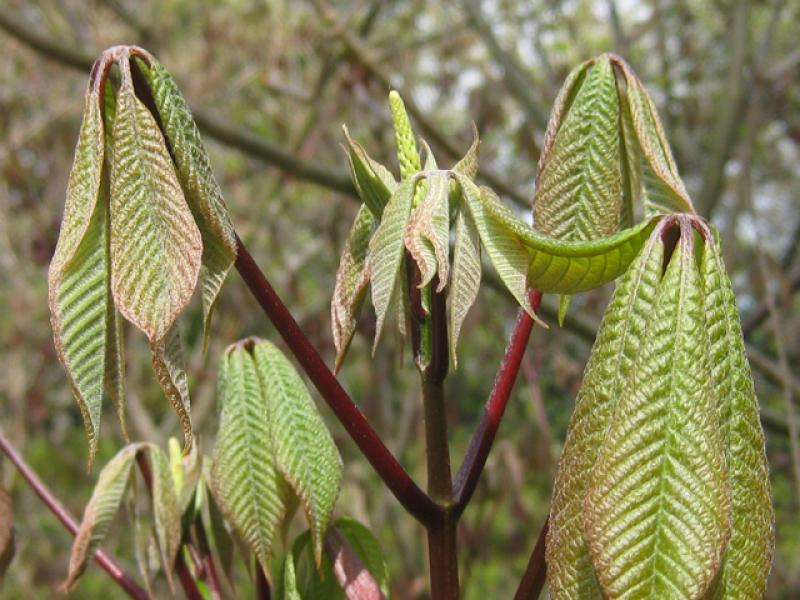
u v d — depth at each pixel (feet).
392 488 0.86
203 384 3.62
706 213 2.78
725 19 3.26
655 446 0.63
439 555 0.88
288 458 0.92
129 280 0.72
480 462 0.90
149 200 0.72
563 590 0.67
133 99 0.72
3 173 3.65
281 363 0.96
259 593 1.00
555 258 0.72
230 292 3.52
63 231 0.73
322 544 0.94
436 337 0.85
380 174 0.82
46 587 4.27
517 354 0.93
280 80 3.40
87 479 4.82
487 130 3.03
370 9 3.20
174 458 1.09
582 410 0.67
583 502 0.65
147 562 1.17
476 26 2.94
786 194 4.51
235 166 3.98
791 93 3.58
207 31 3.74
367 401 3.55
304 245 4.10
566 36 3.62
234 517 0.96
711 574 0.62
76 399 0.74
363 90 2.86
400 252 0.75
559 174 0.90
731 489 0.64
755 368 2.67
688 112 3.51
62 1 3.60
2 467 3.93
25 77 3.82
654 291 0.65
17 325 3.93
